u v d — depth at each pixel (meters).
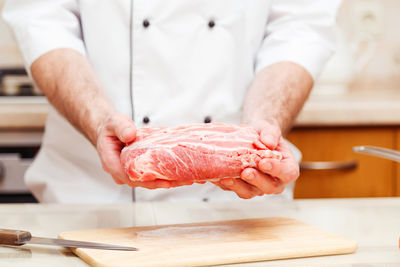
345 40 1.80
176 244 0.64
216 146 0.66
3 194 1.46
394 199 0.96
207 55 1.00
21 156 1.45
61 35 0.96
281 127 0.84
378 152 0.72
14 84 1.67
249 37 1.03
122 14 0.99
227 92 1.02
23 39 0.97
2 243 0.65
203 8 0.99
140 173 0.64
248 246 0.63
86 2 1.00
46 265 0.59
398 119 1.40
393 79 1.96
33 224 0.79
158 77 1.00
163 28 0.98
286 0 1.07
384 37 1.95
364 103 1.47
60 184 1.07
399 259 0.62
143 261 0.58
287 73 0.94
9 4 1.04
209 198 1.03
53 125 1.09
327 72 1.74
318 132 1.43
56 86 0.89
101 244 0.63
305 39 1.01
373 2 1.92
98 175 1.05
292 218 0.82
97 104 0.83
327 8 1.08
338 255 0.64
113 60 1.00
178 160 0.65
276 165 0.65
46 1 1.01
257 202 0.93
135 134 0.67
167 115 1.00
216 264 0.59
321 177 1.46
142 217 0.83
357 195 1.46
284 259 0.62
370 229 0.76
